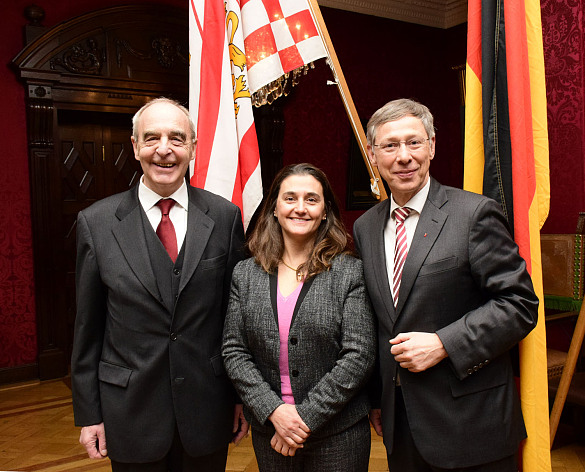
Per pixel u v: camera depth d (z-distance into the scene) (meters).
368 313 1.60
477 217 1.47
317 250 1.67
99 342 1.68
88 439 1.62
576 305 3.45
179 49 5.32
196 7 2.42
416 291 1.49
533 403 1.70
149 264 1.60
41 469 2.98
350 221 6.54
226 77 2.38
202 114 2.37
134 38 5.08
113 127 5.34
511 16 1.76
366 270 1.63
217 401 1.67
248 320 1.63
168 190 1.67
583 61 3.87
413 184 1.53
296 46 2.46
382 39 6.69
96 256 1.64
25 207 4.74
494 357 1.43
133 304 1.59
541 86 1.85
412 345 1.42
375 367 1.66
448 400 1.47
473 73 1.89
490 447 1.45
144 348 1.59
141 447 1.57
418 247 1.51
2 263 4.65
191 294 1.63
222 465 1.74
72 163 5.12
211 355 1.68
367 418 1.65
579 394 2.79
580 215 3.65
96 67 4.89
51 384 4.68
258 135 5.80
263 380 1.57
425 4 6.80
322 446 1.55
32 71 4.57
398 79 6.84
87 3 4.89
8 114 4.61
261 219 1.76
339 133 6.41
